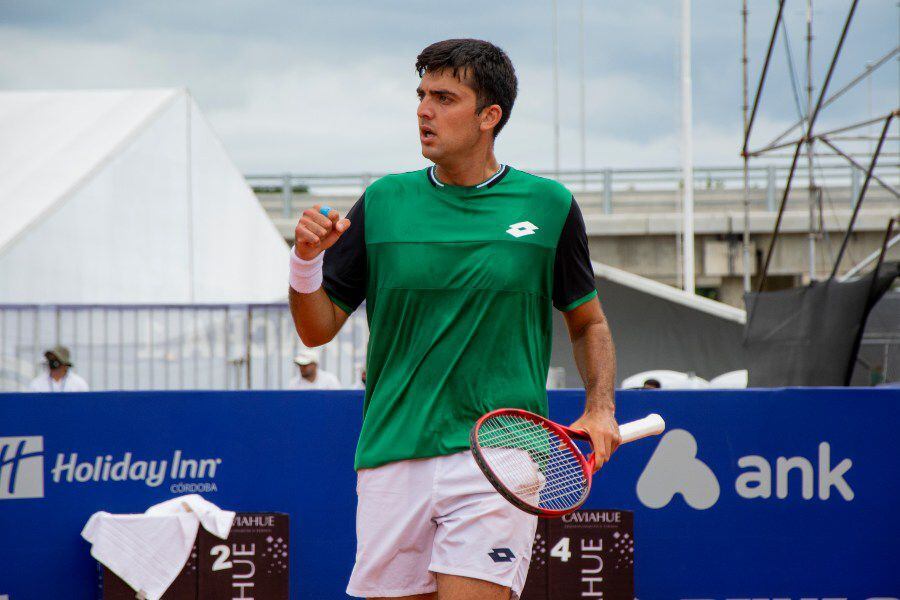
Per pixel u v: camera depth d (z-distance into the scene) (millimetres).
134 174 23422
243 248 25375
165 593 8586
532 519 5090
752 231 46750
